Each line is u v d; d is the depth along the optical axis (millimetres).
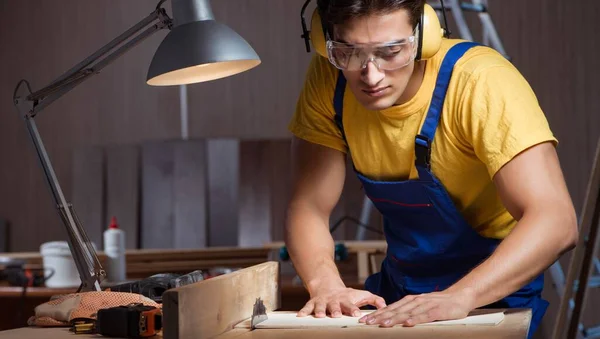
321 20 1732
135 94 6184
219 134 6090
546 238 1615
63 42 6281
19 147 6277
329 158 2029
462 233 1975
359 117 1936
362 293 1755
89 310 1678
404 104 1845
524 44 5785
